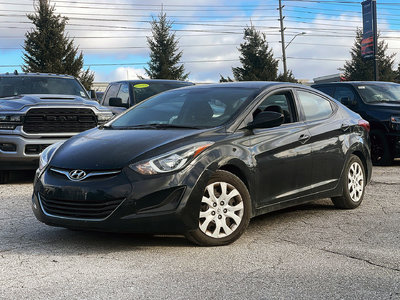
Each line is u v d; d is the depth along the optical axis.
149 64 44.97
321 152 5.73
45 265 3.98
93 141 4.80
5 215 5.91
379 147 10.81
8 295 3.33
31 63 35.41
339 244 4.63
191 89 5.87
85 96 10.19
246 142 4.86
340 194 6.08
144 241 4.71
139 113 5.61
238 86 5.63
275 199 5.13
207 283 3.57
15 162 8.17
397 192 7.45
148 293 3.37
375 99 11.35
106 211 4.18
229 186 4.61
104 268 3.90
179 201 4.24
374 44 28.22
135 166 4.24
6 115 8.15
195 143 4.49
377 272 3.82
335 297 3.32
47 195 4.45
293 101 5.72
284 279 3.66
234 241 4.67
